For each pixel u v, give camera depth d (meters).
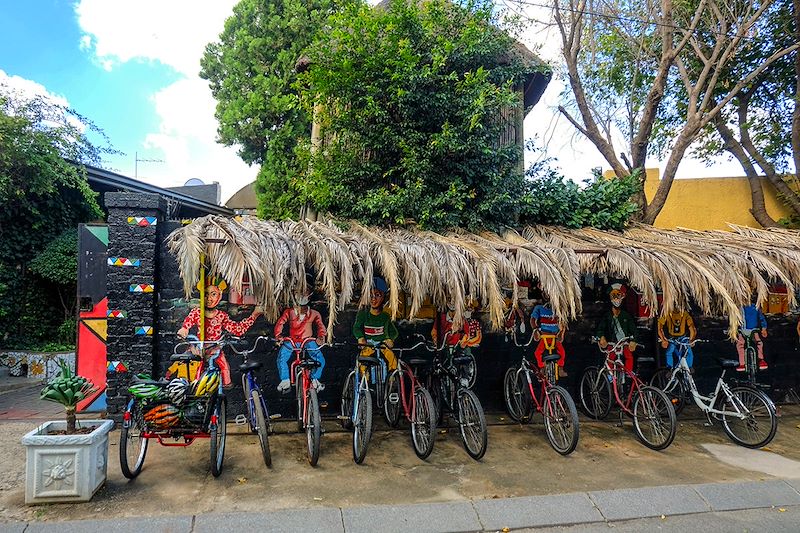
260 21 13.95
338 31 7.95
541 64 9.30
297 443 5.65
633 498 4.42
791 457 5.57
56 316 11.07
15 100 9.76
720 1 9.54
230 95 14.42
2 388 8.82
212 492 4.38
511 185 8.03
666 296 5.71
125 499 4.20
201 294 6.14
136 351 5.88
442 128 7.71
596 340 7.21
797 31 9.54
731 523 4.15
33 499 4.00
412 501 4.30
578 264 5.87
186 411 4.52
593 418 6.90
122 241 5.91
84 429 4.37
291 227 6.21
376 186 8.27
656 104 9.05
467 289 5.96
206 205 12.85
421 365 5.95
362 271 5.43
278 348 6.34
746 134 10.40
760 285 5.96
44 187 9.88
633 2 9.88
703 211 11.08
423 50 8.22
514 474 4.96
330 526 3.86
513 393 6.68
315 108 9.10
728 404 6.44
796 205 9.95
